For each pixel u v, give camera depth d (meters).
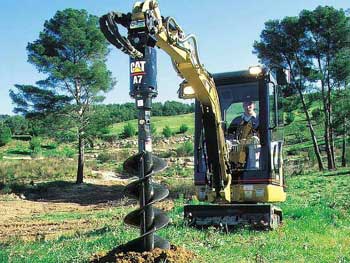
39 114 43.97
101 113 44.53
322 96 51.69
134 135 86.69
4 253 10.66
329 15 49.31
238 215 13.60
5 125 88.00
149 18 8.39
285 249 10.55
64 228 20.27
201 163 14.01
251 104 14.18
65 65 41.94
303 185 31.61
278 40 51.09
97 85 43.06
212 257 9.54
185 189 33.91
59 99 43.34
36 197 38.31
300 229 13.50
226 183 13.48
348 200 20.78
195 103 14.28
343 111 52.16
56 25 44.81
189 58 11.02
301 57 51.41
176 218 15.59
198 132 14.16
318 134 74.38
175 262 8.32
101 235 13.59
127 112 117.75
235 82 14.34
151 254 8.40
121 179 48.69
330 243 11.37
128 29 8.45
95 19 46.16
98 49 44.94
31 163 52.66
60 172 48.75
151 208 8.68
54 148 76.31
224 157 13.20
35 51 43.62
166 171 50.03
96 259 8.88
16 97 43.62
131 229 14.09
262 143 13.94
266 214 13.39
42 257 10.21
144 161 8.60
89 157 64.06
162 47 10.12
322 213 16.62
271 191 13.85
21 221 23.92
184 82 12.84
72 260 9.34
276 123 14.33
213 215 13.78
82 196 38.72
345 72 50.00
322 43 50.72
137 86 8.35
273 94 14.48
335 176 38.41
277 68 14.38
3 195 38.16
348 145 64.62
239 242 11.47
